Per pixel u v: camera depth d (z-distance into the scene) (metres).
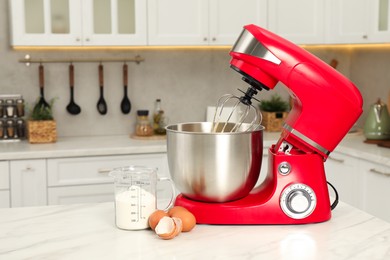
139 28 3.53
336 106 1.59
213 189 1.59
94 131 3.89
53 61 3.76
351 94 1.59
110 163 3.33
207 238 1.49
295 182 1.62
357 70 4.16
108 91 3.89
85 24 3.46
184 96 4.02
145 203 1.56
